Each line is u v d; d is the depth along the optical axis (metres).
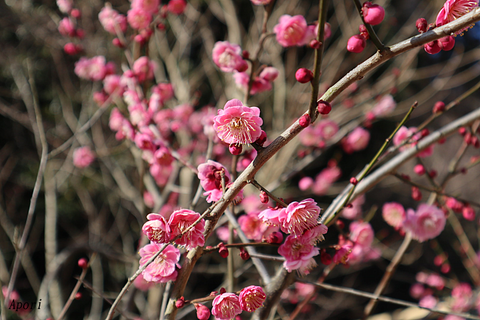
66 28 3.08
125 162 5.50
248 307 1.35
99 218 5.18
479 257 4.50
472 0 1.21
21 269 5.13
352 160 7.77
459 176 9.30
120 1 4.96
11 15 4.78
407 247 2.51
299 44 2.10
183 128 4.11
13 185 5.74
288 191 6.08
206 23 5.50
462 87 10.34
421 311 4.07
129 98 2.72
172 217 1.27
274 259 1.53
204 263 5.27
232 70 2.18
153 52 4.83
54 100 5.99
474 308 4.02
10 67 5.28
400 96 7.95
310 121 1.21
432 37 1.11
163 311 1.74
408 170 8.69
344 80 1.20
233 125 1.24
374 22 1.12
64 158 5.45
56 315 3.37
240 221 1.93
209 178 1.42
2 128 5.80
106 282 5.86
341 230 1.91
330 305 5.64
